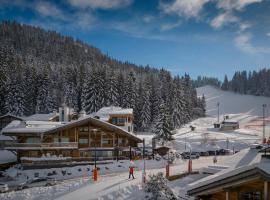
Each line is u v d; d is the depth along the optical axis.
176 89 101.00
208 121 122.19
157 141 67.94
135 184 30.17
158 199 22.25
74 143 52.69
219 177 11.30
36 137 53.59
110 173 44.81
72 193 30.00
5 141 52.94
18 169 47.75
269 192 10.23
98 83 95.06
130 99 95.50
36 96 99.56
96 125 55.03
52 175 45.28
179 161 52.62
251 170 9.90
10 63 121.31
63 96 107.62
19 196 30.66
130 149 54.84
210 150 67.38
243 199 11.32
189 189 12.97
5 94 92.25
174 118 96.62
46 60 191.50
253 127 109.44
